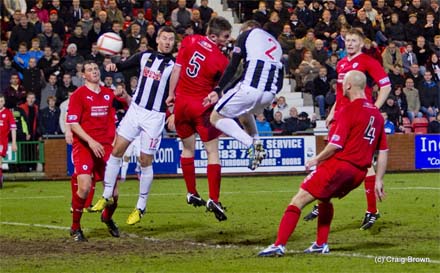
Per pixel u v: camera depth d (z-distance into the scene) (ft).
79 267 59.16
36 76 149.28
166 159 144.46
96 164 74.74
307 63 164.96
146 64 75.56
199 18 167.43
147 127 75.61
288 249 66.18
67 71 152.15
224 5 185.16
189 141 79.00
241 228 79.46
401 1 188.44
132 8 174.50
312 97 164.86
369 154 60.13
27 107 145.28
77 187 73.72
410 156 151.94
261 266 57.88
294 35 171.94
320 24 173.17
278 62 71.97
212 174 75.92
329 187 59.72
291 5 181.37
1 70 150.92
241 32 72.13
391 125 152.25
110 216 74.79
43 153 144.56
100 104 73.46
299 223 81.71
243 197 109.50
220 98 74.28
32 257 64.03
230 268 57.31
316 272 55.77
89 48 158.30
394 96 159.53
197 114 76.38
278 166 148.15
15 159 144.05
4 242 71.97
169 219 87.25
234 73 71.41
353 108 59.57
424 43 174.50
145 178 77.20
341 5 182.60
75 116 72.13
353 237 72.79
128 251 66.44
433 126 157.89
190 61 76.89
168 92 75.87
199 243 70.44
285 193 114.62
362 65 76.33
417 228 77.97
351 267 57.52
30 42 158.10
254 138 71.97
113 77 150.51
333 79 161.07
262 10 175.11
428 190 115.24
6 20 167.02
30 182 138.82
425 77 163.84
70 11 166.09
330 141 59.31
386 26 179.01
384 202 100.12
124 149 75.72
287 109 156.76
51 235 76.18
